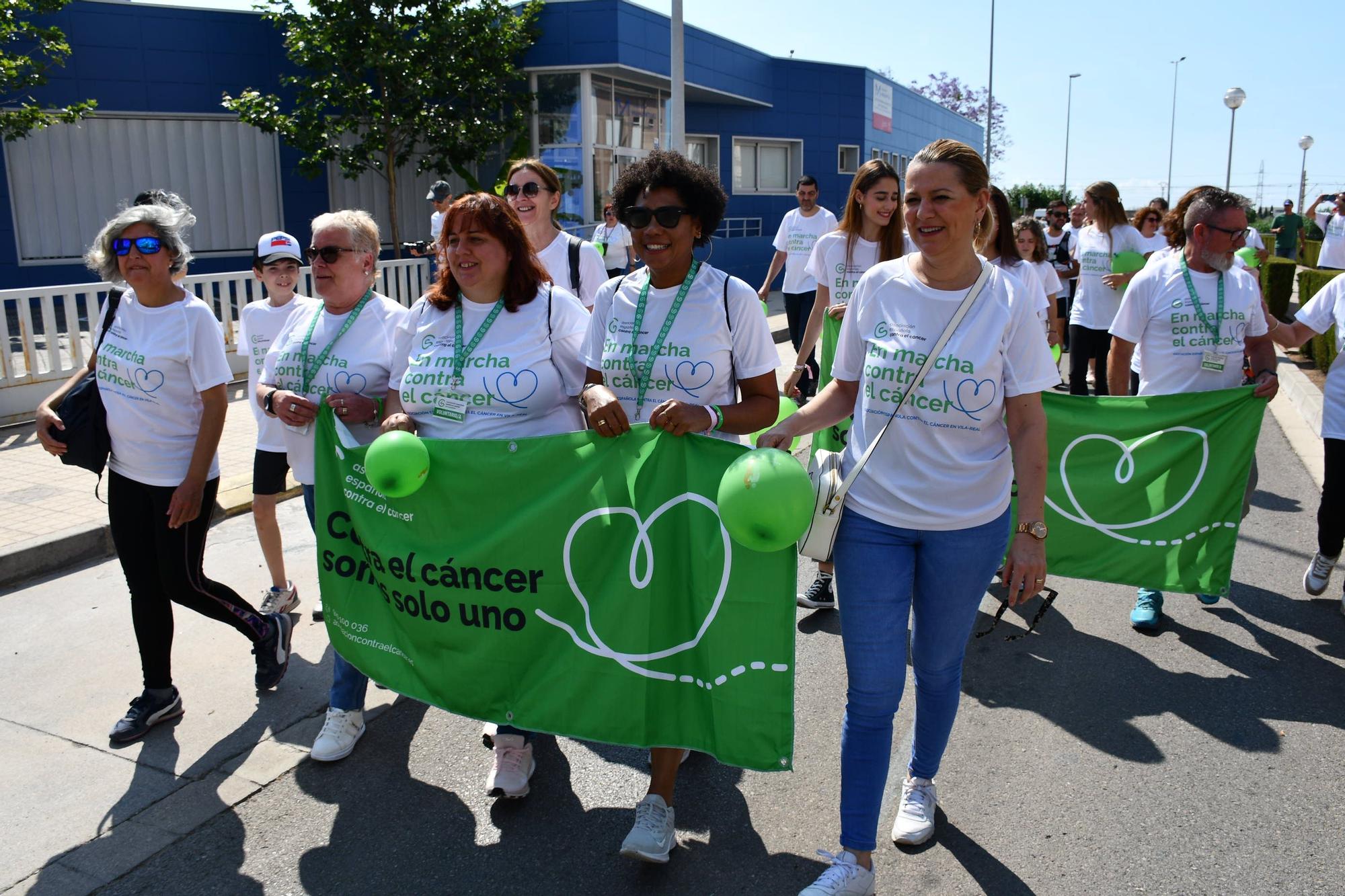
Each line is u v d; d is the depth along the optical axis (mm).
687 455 2979
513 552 3164
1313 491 7379
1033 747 3879
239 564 5801
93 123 15719
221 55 16516
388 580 3365
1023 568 2742
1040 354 2801
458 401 3371
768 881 3100
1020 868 3145
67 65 15367
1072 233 12555
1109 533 4844
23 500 6480
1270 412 10117
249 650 4723
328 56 15469
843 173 26000
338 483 3529
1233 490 4664
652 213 3062
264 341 4906
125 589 5445
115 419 3812
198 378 3797
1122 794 3551
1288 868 3121
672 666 3053
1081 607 5324
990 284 2805
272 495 4871
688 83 20328
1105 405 4777
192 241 16734
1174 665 4586
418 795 3578
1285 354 13203
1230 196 4641
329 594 3562
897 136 28984
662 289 3219
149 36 15930
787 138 24594
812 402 3127
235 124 16906
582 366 3490
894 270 2943
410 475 3145
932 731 3211
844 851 2916
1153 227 10078
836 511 2855
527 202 4988
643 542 3033
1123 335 4988
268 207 17406
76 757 3803
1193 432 4676
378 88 16156
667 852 3117
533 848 3270
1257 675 4477
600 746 3928
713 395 3201
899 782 3662
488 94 16688
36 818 3418
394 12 15797
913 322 2834
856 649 2879
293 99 17172
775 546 2666
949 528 2846
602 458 3078
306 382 3791
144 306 3846
